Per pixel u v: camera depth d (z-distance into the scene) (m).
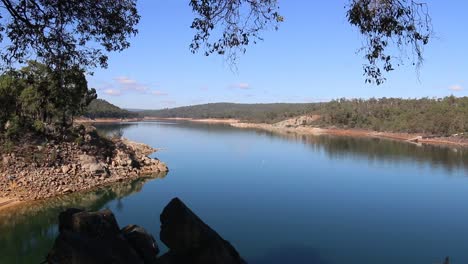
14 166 42.75
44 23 10.01
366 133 164.50
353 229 31.89
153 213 35.19
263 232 30.64
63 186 43.25
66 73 11.12
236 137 140.25
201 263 10.31
